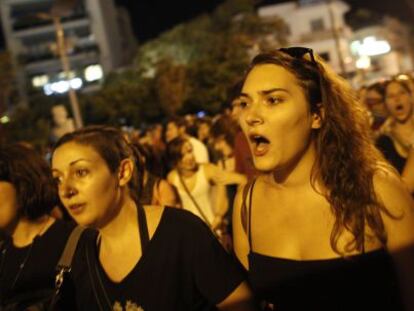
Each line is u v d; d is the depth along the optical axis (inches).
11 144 114.6
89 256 84.7
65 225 105.2
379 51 1371.8
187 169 207.3
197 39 1797.5
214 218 205.8
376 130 228.5
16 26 2231.8
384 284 77.2
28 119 1578.5
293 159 79.0
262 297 82.5
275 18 1583.4
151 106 1519.4
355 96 83.8
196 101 1374.3
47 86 1768.0
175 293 79.5
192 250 80.2
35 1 2258.9
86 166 80.2
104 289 81.4
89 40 2284.7
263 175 86.0
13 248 107.3
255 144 79.0
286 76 77.5
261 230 84.6
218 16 1669.5
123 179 83.7
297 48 82.2
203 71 1365.7
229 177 206.1
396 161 165.6
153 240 80.3
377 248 76.7
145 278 79.1
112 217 82.0
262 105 77.4
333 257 77.4
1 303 101.7
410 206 78.2
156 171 168.6
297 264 79.0
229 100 284.0
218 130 267.4
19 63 2151.8
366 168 78.5
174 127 349.4
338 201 77.5
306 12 2022.6
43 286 101.0
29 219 107.2
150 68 1822.1
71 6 822.5
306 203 80.7
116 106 1561.3
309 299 78.5
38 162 109.9
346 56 2009.1
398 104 172.9
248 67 81.7
